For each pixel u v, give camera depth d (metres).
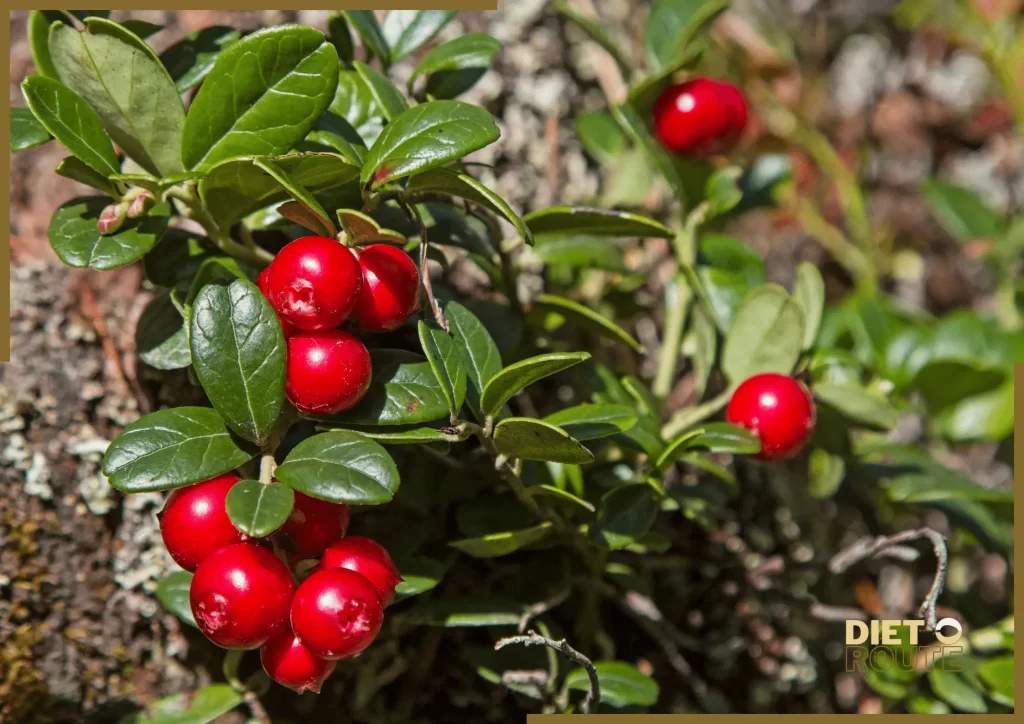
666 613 0.30
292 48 0.24
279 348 0.24
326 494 0.24
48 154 0.28
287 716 0.28
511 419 0.24
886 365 0.32
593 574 0.28
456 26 0.31
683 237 0.29
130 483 0.24
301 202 0.24
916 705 0.30
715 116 0.29
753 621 0.31
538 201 0.31
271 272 0.24
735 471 0.32
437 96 0.28
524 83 0.32
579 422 0.26
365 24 0.27
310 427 0.27
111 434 0.28
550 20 0.32
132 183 0.25
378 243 0.25
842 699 0.32
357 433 0.24
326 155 0.24
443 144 0.24
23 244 0.28
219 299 0.24
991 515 0.32
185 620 0.26
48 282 0.28
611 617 0.30
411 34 0.28
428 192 0.26
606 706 0.28
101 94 0.25
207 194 0.25
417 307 0.25
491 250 0.28
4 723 0.27
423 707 0.29
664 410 0.29
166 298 0.26
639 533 0.26
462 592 0.28
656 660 0.30
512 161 0.31
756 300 0.28
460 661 0.29
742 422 0.27
